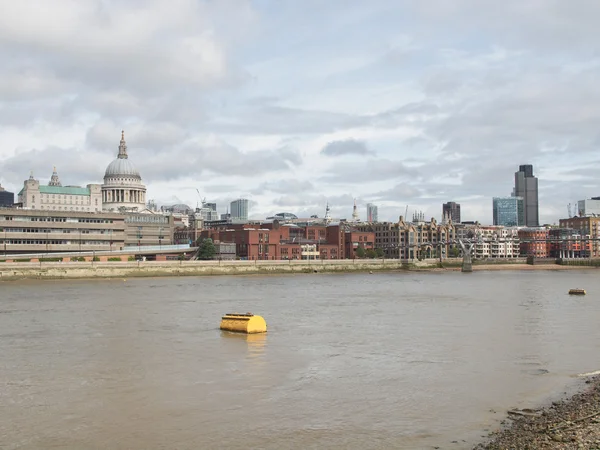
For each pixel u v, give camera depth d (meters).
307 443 33.62
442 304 111.44
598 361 55.50
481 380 47.94
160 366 53.28
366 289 155.38
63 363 54.34
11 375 49.59
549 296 133.38
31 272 187.25
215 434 35.19
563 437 31.67
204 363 54.59
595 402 39.66
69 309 98.75
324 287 162.88
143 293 135.75
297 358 56.91
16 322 81.69
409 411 39.56
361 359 56.38
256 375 49.84
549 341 66.75
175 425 36.84
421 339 68.00
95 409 40.12
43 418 38.19
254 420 37.78
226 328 74.19
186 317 88.06
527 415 37.84
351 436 34.66
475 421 37.16
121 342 65.56
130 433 35.41
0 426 36.62
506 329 76.31
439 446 32.69
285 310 99.06
